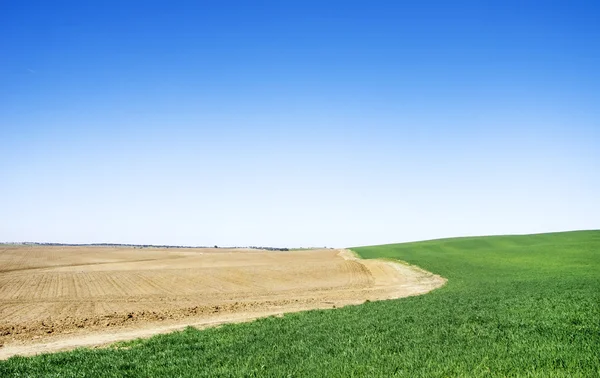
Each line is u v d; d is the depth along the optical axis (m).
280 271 69.62
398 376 10.37
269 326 21.69
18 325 26.42
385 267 76.81
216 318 29.64
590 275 52.12
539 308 22.28
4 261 85.38
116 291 45.88
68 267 76.94
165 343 18.39
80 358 15.71
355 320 22.16
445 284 53.34
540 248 94.31
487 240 124.94
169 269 71.50
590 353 11.52
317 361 12.67
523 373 9.98
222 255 120.25
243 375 11.35
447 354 12.48
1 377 13.12
